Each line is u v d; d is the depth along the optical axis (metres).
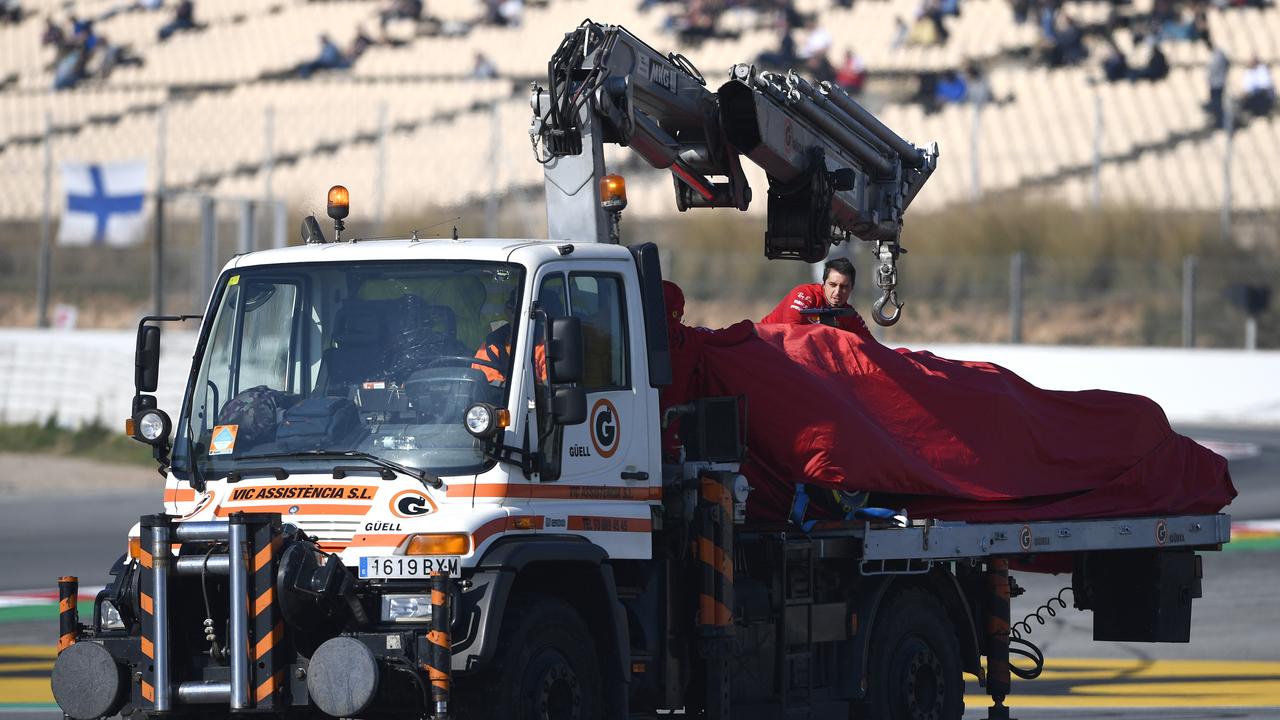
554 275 29.22
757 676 32.97
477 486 27.28
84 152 162.88
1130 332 132.00
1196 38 160.50
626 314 30.72
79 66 180.88
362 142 153.62
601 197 32.50
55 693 27.02
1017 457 38.34
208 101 169.25
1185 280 120.38
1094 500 39.94
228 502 28.05
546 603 28.23
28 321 137.88
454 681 27.16
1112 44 155.38
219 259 135.38
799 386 34.56
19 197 156.38
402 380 28.28
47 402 105.75
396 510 27.16
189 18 184.38
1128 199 140.75
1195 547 43.28
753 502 34.84
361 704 25.34
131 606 27.50
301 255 29.64
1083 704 41.75
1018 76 155.12
